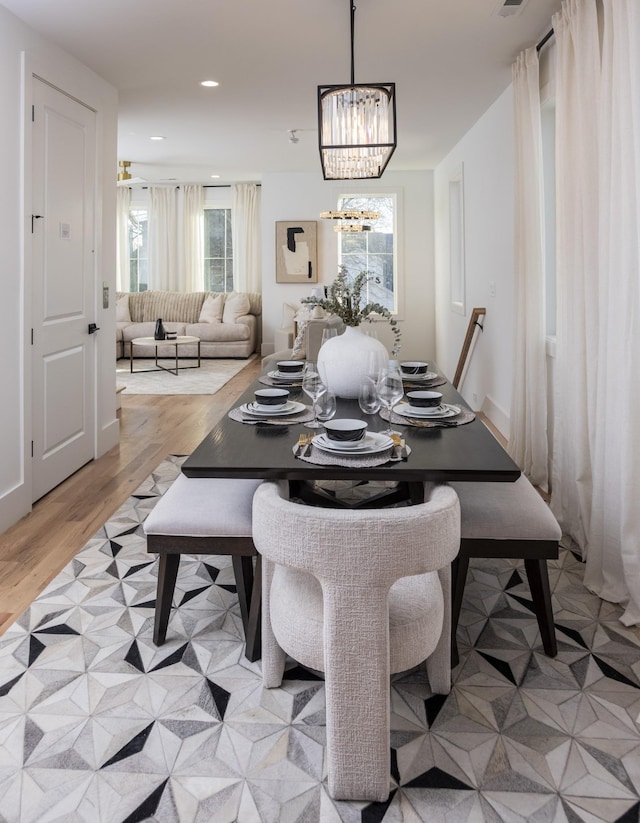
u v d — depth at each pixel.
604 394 2.28
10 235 2.88
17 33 2.96
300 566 1.23
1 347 2.84
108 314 4.20
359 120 2.60
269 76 3.95
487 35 3.31
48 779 1.40
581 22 2.49
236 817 1.29
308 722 1.59
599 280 2.31
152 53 3.52
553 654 1.87
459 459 1.64
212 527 1.84
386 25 3.19
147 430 4.87
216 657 1.88
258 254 9.84
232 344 9.26
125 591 2.29
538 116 3.33
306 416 2.17
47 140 3.23
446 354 7.17
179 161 7.14
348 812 1.31
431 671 1.69
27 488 3.06
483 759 1.46
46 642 1.95
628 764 1.44
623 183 2.10
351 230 6.81
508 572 2.47
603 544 2.27
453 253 6.71
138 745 1.50
